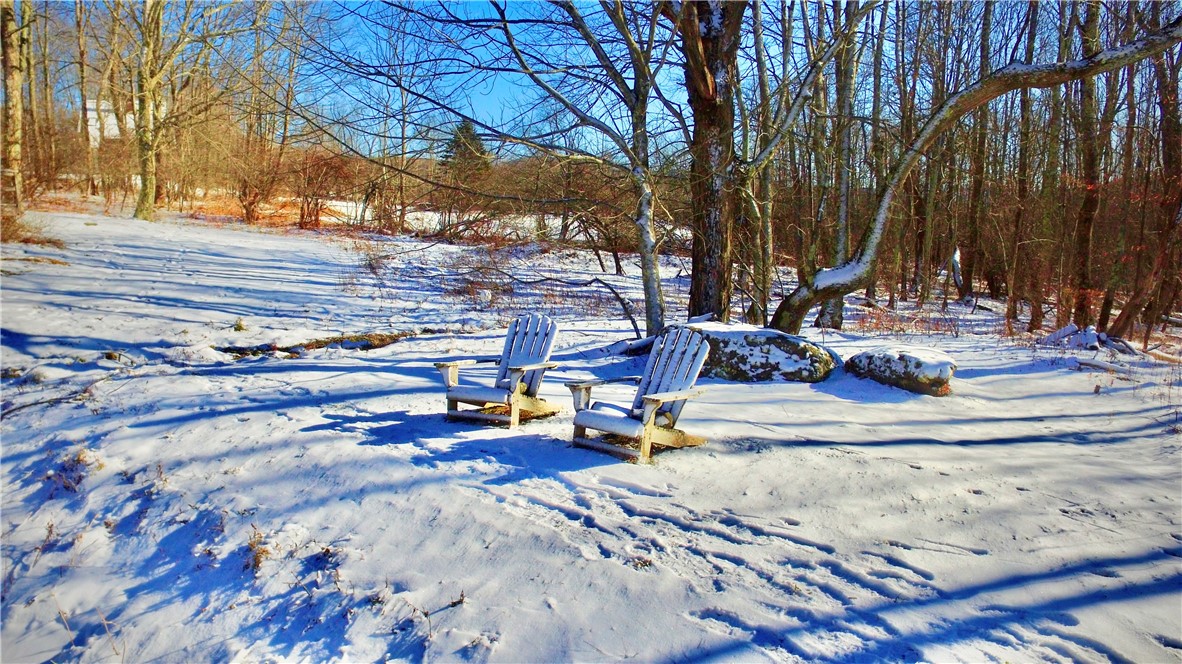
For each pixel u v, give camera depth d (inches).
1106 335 485.7
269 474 213.2
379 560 162.1
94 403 288.2
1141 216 652.1
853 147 710.5
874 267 362.3
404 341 433.1
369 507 186.1
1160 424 266.5
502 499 182.7
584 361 370.9
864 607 133.3
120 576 183.6
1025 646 121.6
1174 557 154.9
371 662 132.6
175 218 1081.4
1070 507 182.9
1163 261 494.6
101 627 165.2
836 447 226.2
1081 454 230.2
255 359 382.6
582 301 622.2
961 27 836.0
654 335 377.4
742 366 324.2
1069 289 639.8
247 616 154.9
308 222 1087.6
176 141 1128.8
